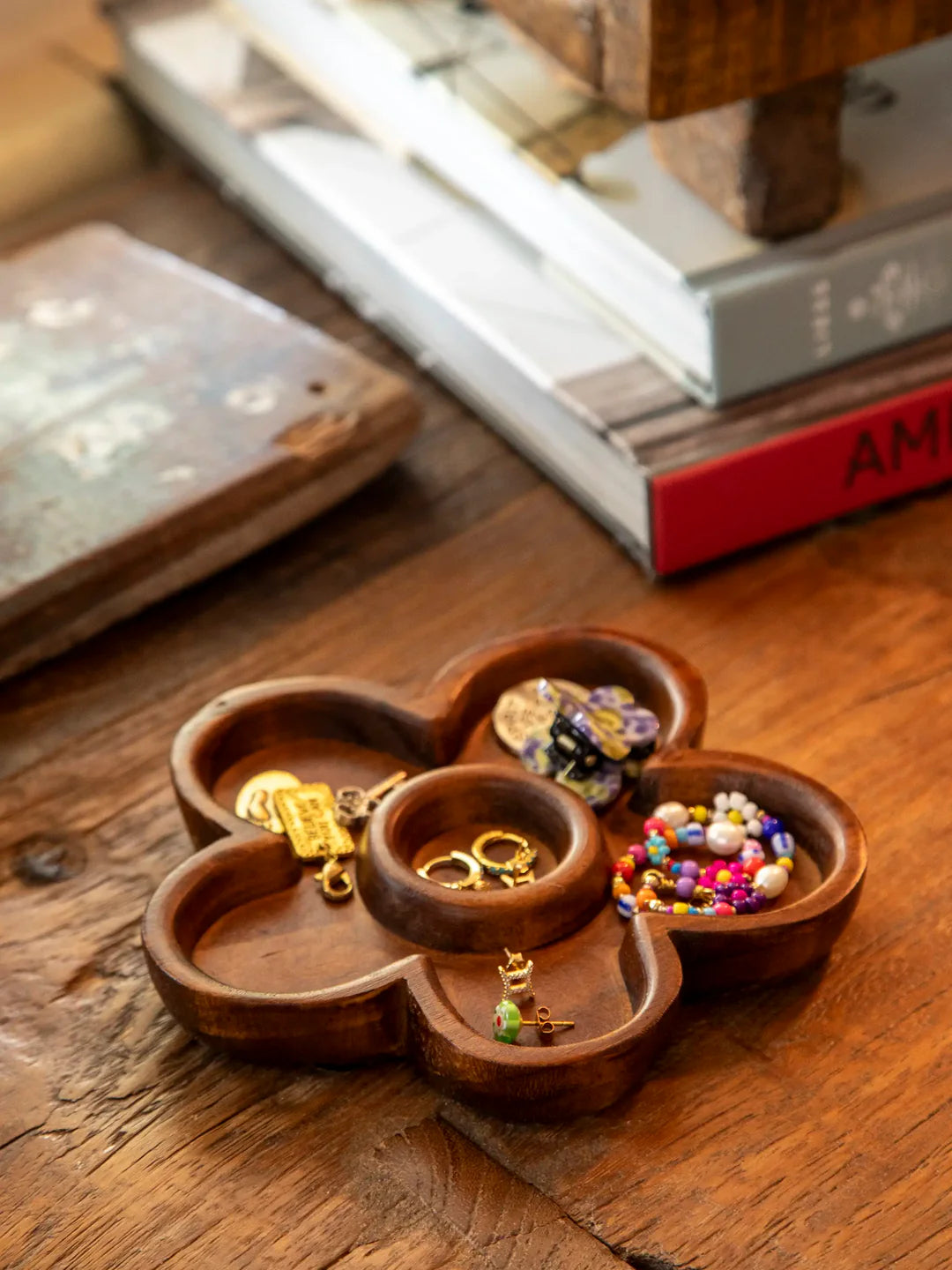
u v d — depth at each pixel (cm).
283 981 82
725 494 92
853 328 93
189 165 115
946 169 94
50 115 115
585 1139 80
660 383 94
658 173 95
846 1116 80
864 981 83
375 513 98
